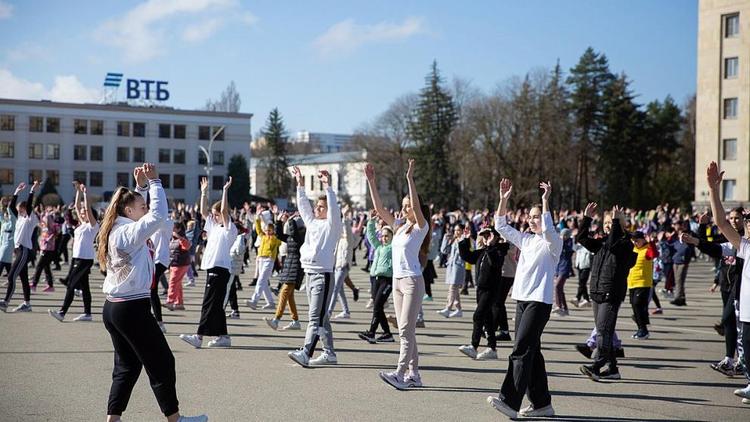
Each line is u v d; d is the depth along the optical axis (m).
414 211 9.33
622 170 77.69
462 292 22.72
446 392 8.98
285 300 14.03
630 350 12.75
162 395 6.75
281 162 102.75
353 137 95.94
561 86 77.12
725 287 10.88
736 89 62.69
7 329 13.25
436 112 80.44
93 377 9.24
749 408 8.52
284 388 8.95
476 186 72.19
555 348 12.84
